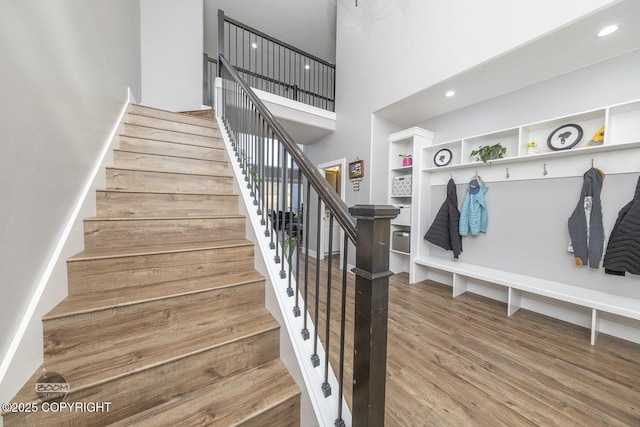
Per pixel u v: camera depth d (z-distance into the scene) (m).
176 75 3.56
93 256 1.17
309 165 1.14
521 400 1.35
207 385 1.04
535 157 2.39
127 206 1.59
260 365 1.19
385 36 3.31
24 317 0.83
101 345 1.01
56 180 1.09
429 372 1.57
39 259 0.94
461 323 2.22
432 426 1.20
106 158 1.75
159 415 0.90
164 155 2.02
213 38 4.96
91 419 0.82
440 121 3.51
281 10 4.44
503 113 2.84
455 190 3.10
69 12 1.28
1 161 0.76
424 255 3.42
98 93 1.69
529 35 1.98
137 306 1.09
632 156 1.96
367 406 0.79
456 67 2.48
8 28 0.81
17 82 0.84
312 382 1.05
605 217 2.08
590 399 1.36
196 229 1.63
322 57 5.72
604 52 2.07
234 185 2.12
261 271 1.51
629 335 1.97
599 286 2.10
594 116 2.12
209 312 1.27
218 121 2.81
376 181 3.69
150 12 3.38
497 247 2.79
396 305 2.62
